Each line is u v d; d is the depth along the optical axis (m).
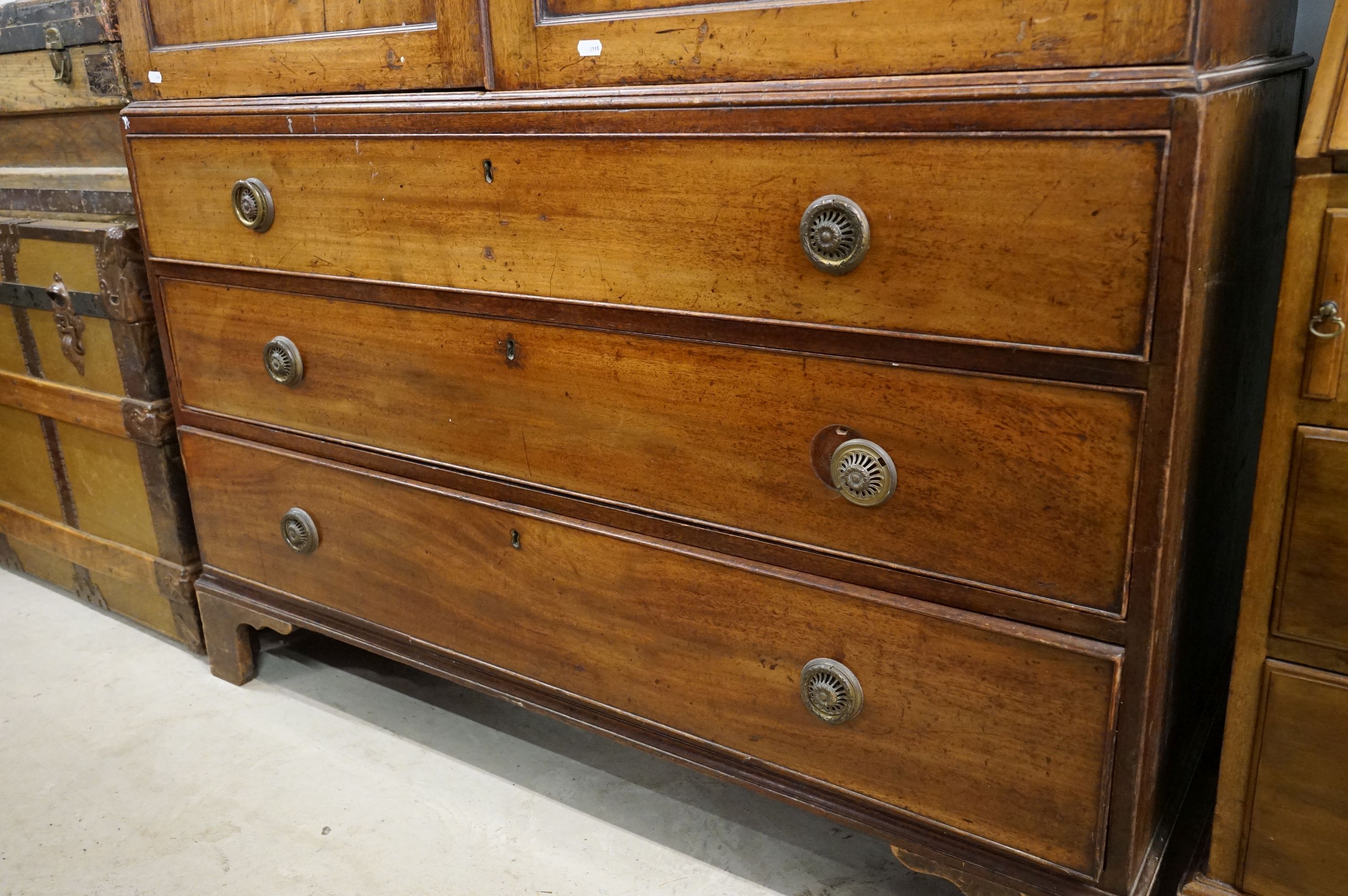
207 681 2.05
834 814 1.32
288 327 1.63
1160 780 1.22
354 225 1.47
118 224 1.91
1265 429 1.03
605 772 1.77
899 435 1.12
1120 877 1.15
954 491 1.10
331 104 1.43
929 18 0.99
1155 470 0.99
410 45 1.34
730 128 1.11
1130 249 0.94
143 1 1.63
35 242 2.01
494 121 1.28
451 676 1.67
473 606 1.58
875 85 1.02
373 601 1.72
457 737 1.87
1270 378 1.02
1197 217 0.92
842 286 1.09
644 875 1.52
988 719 1.16
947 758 1.20
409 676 2.07
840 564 1.21
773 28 1.07
